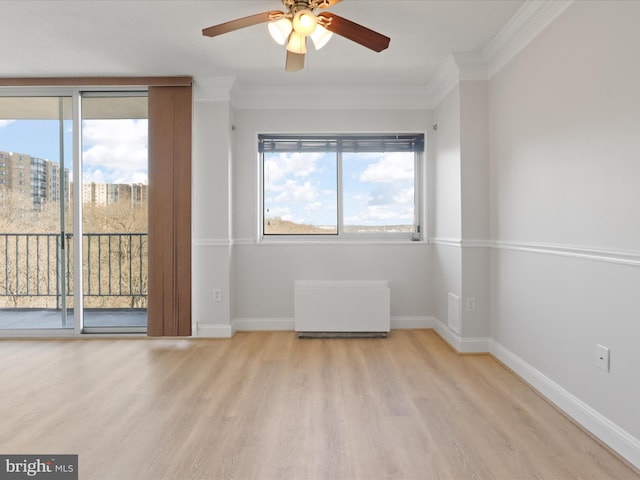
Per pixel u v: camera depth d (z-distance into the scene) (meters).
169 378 2.91
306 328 3.99
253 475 1.75
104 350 3.60
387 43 2.39
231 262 4.09
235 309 4.25
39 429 2.16
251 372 3.03
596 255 2.06
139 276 4.30
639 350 1.80
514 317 3.01
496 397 2.57
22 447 1.98
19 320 4.07
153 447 1.98
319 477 1.74
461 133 3.47
